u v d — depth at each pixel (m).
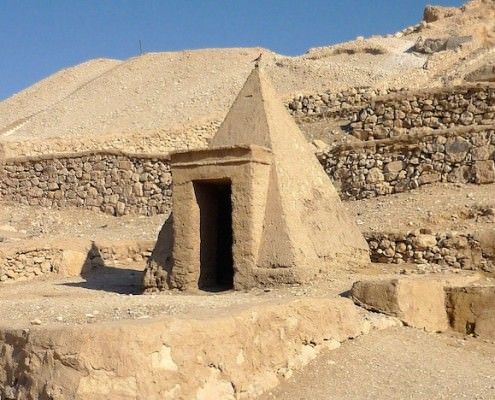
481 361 9.26
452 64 31.28
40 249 15.51
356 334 9.05
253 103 12.78
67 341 6.20
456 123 19.88
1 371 6.67
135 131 27.66
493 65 24.31
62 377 6.11
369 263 13.35
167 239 12.39
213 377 6.60
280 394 7.25
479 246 13.08
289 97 26.50
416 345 9.38
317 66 37.91
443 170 17.67
